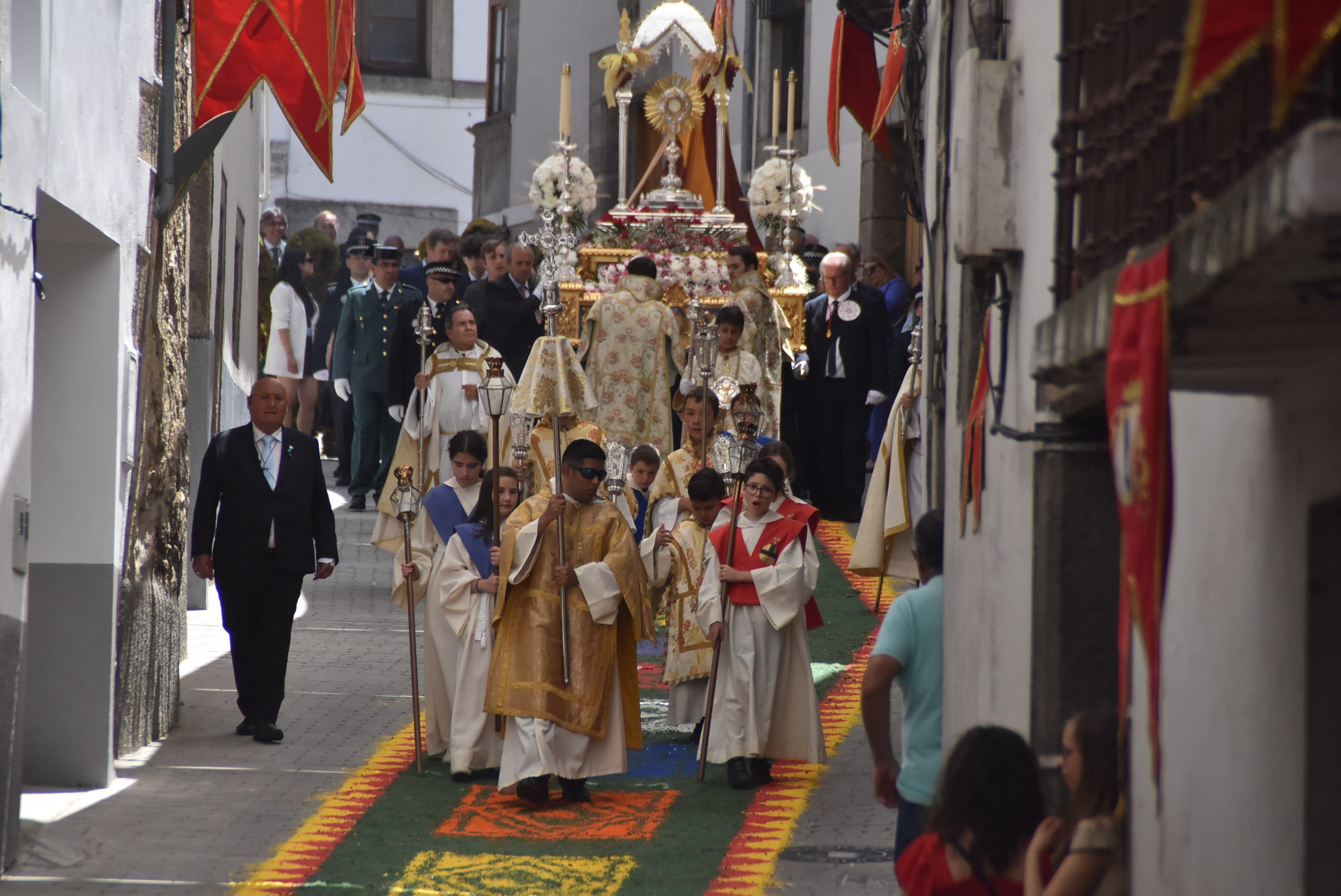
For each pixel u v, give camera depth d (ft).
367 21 428.56
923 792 71.82
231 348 215.51
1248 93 36.76
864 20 139.33
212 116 129.70
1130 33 49.93
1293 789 42.65
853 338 199.62
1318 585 41.63
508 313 198.90
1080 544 60.59
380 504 158.40
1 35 81.30
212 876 87.51
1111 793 54.49
